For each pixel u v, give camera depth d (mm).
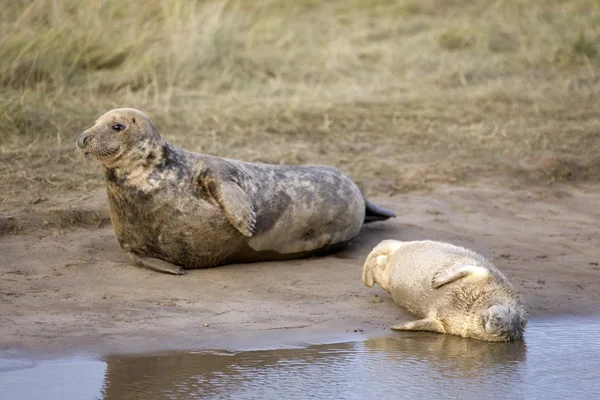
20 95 44844
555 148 45469
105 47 51844
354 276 30656
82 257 31094
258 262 31844
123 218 30156
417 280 26969
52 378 22031
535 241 34719
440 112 50938
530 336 25953
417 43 62562
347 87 54062
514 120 50062
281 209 31188
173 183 29672
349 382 22312
